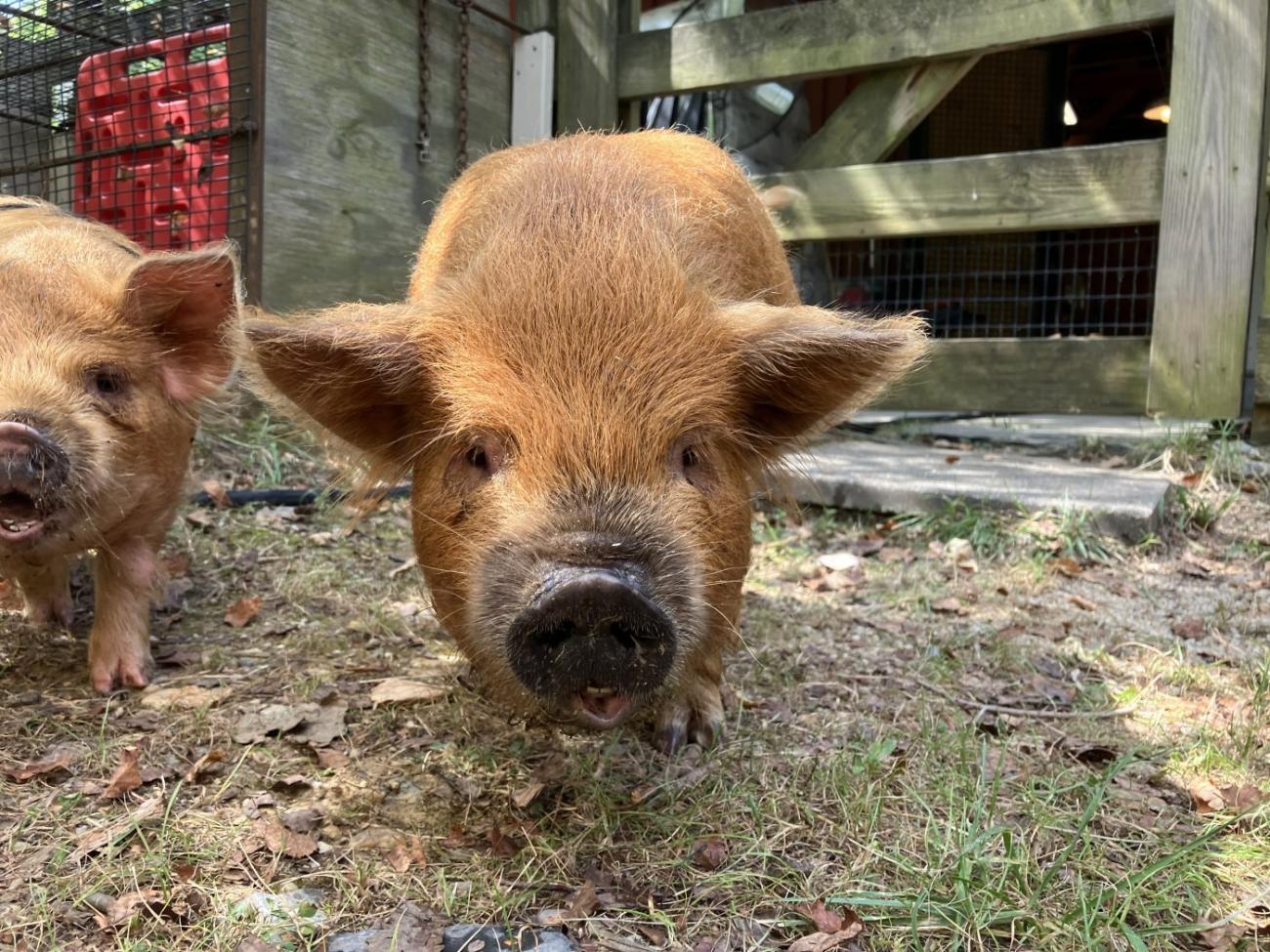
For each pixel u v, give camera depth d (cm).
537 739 89
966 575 139
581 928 64
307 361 70
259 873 68
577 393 66
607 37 218
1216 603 129
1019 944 65
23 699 92
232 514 145
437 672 102
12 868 67
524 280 70
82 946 61
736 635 87
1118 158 192
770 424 79
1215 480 168
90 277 94
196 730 86
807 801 80
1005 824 77
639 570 60
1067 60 366
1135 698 102
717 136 288
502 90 213
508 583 62
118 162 172
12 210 112
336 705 92
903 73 205
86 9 171
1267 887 70
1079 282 324
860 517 164
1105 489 155
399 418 78
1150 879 71
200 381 99
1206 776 86
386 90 183
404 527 149
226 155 162
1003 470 172
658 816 77
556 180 81
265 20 156
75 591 121
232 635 109
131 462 92
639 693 60
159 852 69
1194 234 187
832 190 212
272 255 164
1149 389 195
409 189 190
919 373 217
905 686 104
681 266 74
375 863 70
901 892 68
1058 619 124
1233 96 182
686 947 63
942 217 205
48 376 85
